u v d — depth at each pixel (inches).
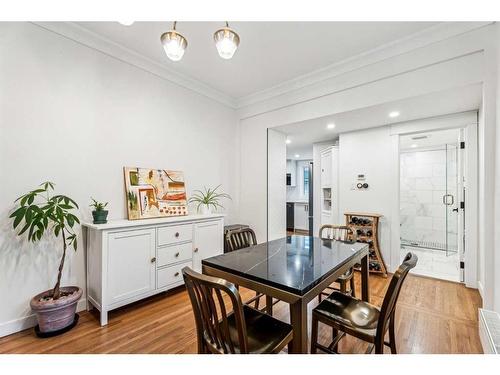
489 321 63.3
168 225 98.7
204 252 113.4
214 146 145.6
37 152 79.6
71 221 75.0
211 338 43.0
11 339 70.1
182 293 106.1
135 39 94.0
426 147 188.9
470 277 107.7
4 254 72.8
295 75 121.9
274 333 46.4
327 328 78.2
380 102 100.1
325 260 60.6
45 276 80.4
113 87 99.1
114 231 81.9
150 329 76.5
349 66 107.3
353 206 144.3
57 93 84.0
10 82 74.4
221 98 147.6
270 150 148.4
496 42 74.8
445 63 85.3
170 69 115.9
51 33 82.7
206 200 125.3
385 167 133.0
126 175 102.3
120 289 83.0
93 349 65.8
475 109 106.0
